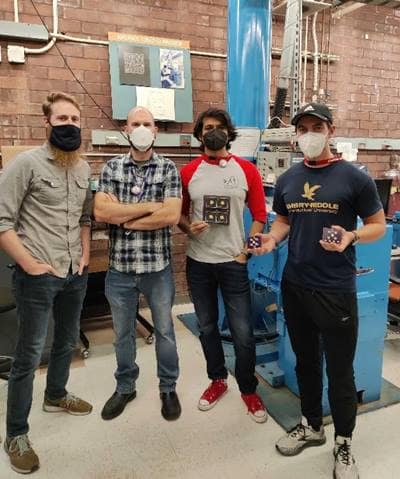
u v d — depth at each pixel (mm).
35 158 1639
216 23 3514
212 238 2000
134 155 1922
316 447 1879
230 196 1958
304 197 1582
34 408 2168
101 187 1937
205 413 2145
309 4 3068
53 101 1661
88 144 3281
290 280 1688
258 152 2877
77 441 1934
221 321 2889
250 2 2906
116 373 2172
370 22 4027
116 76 3213
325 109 1528
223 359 2230
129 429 2021
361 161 4230
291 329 1750
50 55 3070
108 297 2025
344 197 1505
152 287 1997
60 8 3045
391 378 2475
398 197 4055
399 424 2045
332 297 1572
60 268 1732
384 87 4215
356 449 1873
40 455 1842
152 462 1804
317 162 1582
